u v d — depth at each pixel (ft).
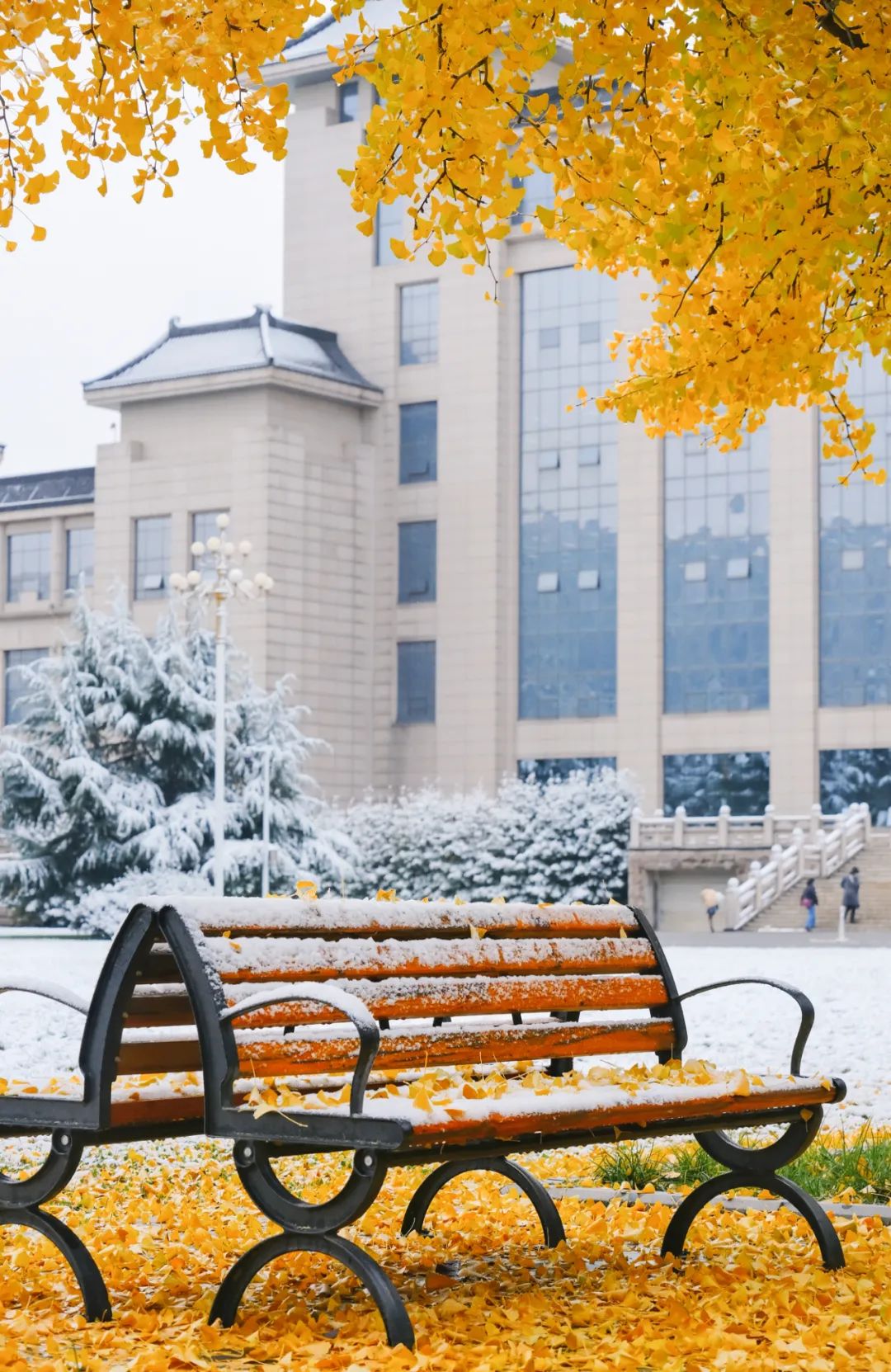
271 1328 14.34
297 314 198.90
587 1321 14.82
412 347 193.16
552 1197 22.30
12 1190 15.01
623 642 180.45
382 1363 12.75
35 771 135.44
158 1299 15.52
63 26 17.93
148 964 14.78
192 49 18.10
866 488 172.55
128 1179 26.61
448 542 188.24
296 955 14.58
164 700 139.44
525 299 188.85
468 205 19.10
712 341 22.72
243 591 120.98
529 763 184.96
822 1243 16.84
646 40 17.48
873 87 18.24
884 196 19.94
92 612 140.36
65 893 136.26
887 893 135.44
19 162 18.79
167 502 185.57
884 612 171.12
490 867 153.17
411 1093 13.91
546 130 18.51
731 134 19.04
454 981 15.94
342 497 187.62
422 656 189.57
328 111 198.70
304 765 181.68
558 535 185.57
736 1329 14.40
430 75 17.95
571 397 185.47
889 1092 36.99
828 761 172.55
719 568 178.29
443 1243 18.75
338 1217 13.28
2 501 212.02
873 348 23.11
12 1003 55.52
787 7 18.10
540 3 17.46
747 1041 47.75
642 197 19.52
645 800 177.88
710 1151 17.62
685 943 115.85
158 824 135.95
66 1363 12.92
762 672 175.42
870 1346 13.64
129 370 190.29
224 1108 13.57
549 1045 16.78
